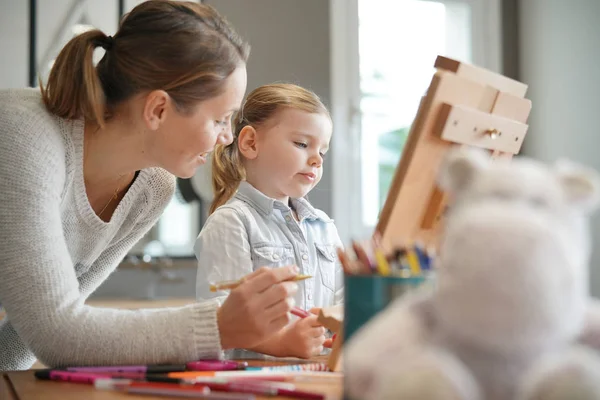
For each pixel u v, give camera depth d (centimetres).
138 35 95
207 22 97
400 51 303
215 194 142
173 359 76
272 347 92
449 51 312
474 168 41
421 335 39
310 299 132
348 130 292
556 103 292
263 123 133
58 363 77
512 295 35
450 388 34
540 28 303
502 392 37
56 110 95
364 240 54
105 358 76
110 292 255
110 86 97
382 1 301
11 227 82
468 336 36
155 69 93
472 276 35
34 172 85
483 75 64
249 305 76
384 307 48
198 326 77
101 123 94
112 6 261
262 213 131
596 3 268
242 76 100
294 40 284
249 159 137
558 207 38
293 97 133
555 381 35
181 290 264
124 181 110
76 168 97
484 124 63
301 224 138
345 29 292
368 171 295
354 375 40
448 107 59
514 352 36
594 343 40
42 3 256
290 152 130
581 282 38
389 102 299
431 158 60
